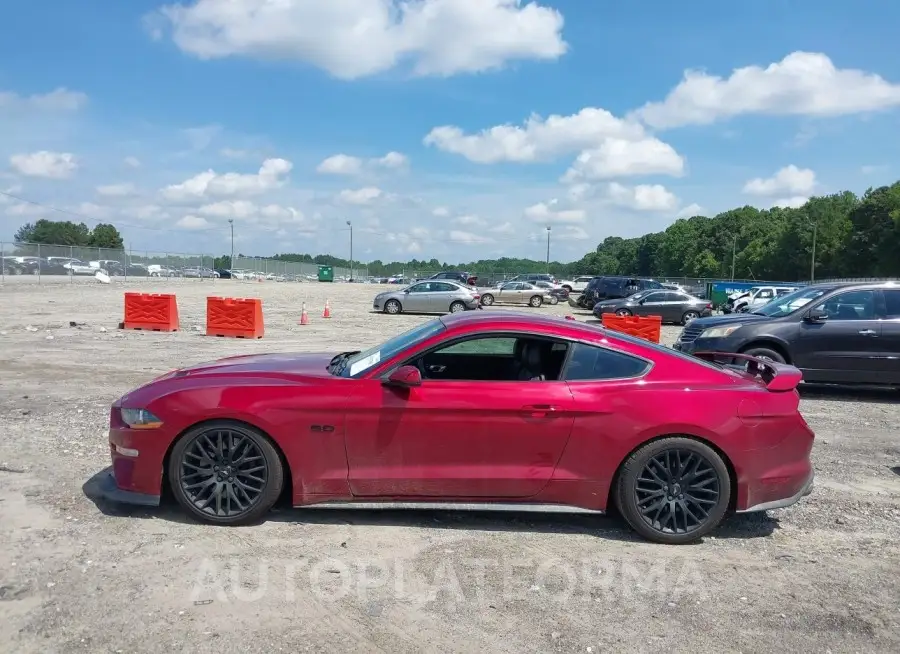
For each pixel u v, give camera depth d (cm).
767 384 483
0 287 3719
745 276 11062
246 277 8094
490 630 350
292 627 346
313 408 461
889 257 6906
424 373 485
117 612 354
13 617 346
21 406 830
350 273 10712
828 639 352
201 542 443
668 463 468
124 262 5700
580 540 471
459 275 4859
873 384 1045
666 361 486
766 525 512
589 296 3725
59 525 462
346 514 499
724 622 366
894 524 520
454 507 471
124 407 476
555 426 464
